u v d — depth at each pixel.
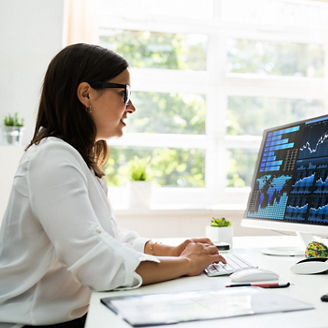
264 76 2.91
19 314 0.98
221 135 2.82
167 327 0.63
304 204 1.35
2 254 1.02
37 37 2.30
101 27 2.71
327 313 0.69
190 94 2.81
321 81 2.95
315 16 2.96
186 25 2.79
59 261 1.02
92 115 1.13
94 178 1.10
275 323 0.64
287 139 1.55
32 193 0.95
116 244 0.91
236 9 2.88
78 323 1.07
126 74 1.16
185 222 2.46
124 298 0.79
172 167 2.76
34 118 2.28
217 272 1.03
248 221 1.63
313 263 1.05
